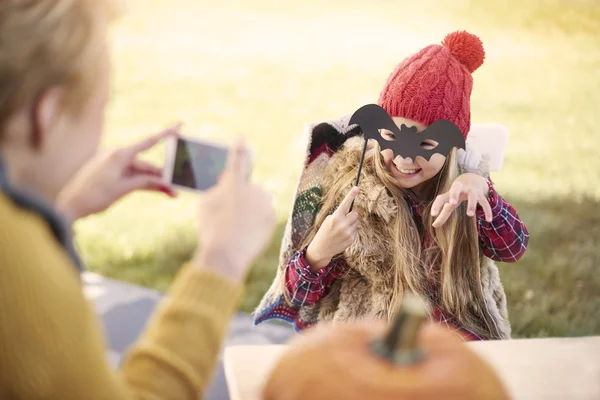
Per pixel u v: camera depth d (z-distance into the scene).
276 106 5.77
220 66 6.61
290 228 1.76
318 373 0.75
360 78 6.50
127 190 1.09
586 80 6.52
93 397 0.66
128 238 3.52
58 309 0.65
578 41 7.63
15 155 0.74
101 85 0.77
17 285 0.64
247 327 2.80
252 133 5.19
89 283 3.05
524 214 3.89
